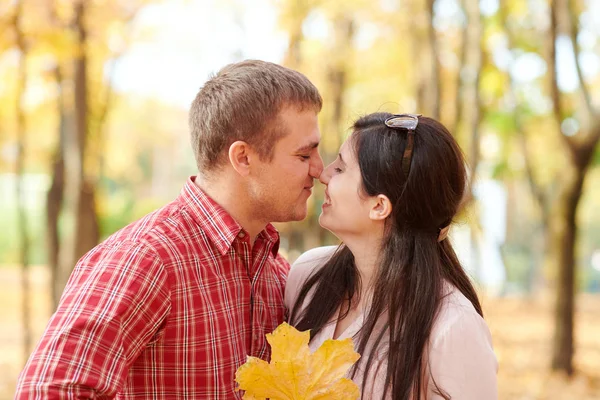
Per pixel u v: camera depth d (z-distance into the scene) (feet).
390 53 36.35
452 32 28.60
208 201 6.60
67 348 5.60
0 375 26.43
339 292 7.24
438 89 24.95
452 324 6.29
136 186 105.60
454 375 6.20
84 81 25.67
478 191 11.47
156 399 6.21
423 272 6.59
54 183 32.65
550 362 28.50
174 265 6.19
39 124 30.73
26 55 21.85
